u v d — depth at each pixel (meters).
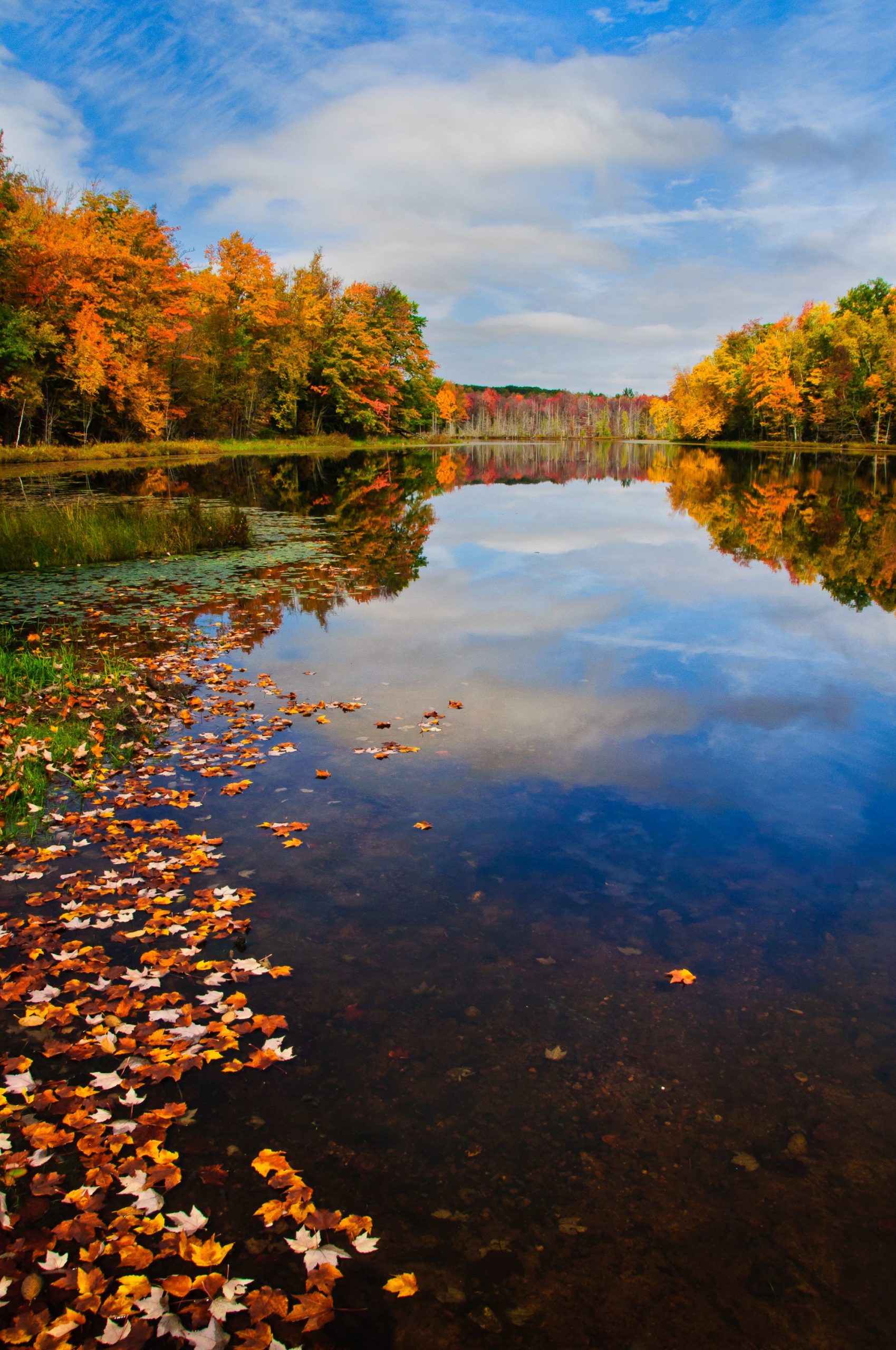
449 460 53.06
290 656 8.03
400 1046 2.96
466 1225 2.27
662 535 17.61
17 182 31.44
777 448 62.22
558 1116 2.65
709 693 6.87
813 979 3.34
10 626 9.18
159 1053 2.86
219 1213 2.29
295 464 38.94
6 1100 2.66
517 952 3.50
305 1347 1.93
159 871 4.10
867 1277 2.13
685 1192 2.38
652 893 3.95
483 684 7.11
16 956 3.44
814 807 4.84
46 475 27.31
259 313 47.41
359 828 4.57
